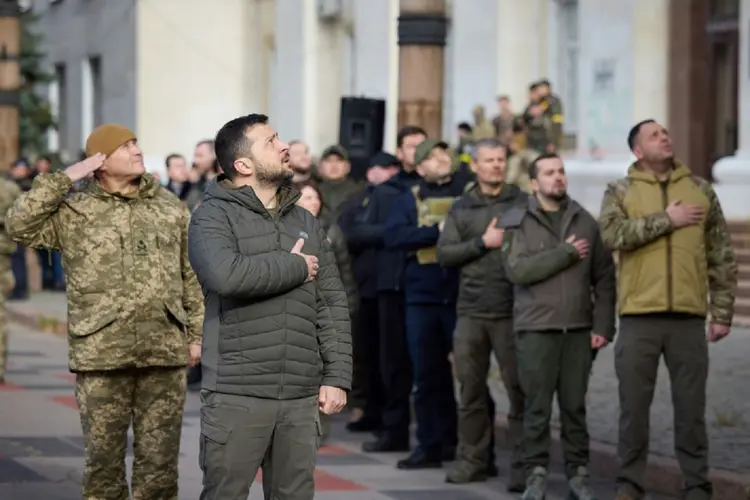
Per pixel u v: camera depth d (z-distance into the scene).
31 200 10.61
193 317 11.09
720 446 15.27
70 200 10.82
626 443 12.84
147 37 42.59
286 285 8.95
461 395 14.38
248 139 9.20
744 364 20.59
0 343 20.83
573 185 34.03
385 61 39.47
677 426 12.73
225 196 9.16
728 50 34.47
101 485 10.93
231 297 8.98
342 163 19.06
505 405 18.41
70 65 47.50
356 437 17.36
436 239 14.73
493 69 38.12
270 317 9.03
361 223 16.52
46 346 26.70
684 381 12.68
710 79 34.38
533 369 13.16
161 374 10.91
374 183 17.39
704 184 12.87
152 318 10.77
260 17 43.22
